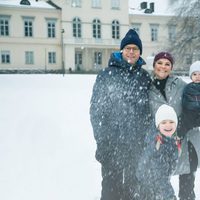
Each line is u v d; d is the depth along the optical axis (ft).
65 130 25.49
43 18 154.40
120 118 10.00
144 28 171.42
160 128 9.78
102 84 10.07
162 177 9.75
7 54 151.33
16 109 34.81
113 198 10.34
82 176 16.17
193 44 86.17
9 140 22.62
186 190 12.23
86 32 158.10
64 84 68.18
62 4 155.33
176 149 9.86
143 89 10.57
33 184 15.21
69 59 155.74
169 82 11.50
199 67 11.66
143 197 10.11
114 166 10.21
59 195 13.94
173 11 88.74
